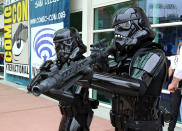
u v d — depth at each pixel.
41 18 8.45
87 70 1.56
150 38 1.79
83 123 2.63
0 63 13.04
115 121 1.92
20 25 10.00
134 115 1.77
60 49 2.43
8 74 11.48
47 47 8.18
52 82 1.36
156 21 5.42
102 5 6.54
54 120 5.28
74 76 1.51
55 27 7.75
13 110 6.07
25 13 9.58
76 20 7.73
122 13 1.75
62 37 2.40
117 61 1.88
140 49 1.70
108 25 6.52
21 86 9.95
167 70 1.84
